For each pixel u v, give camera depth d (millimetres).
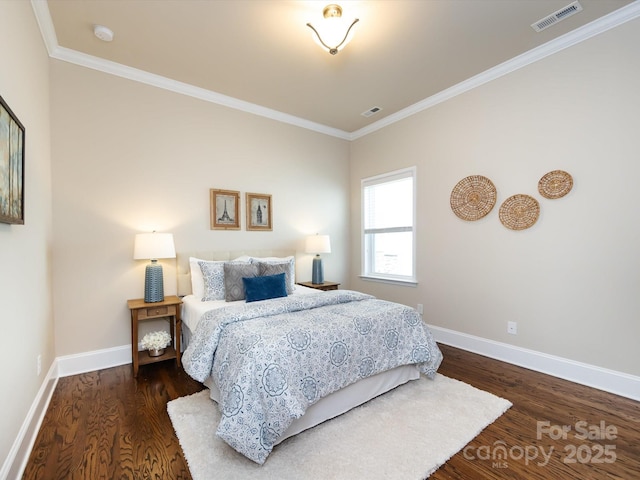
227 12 2174
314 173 4320
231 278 2936
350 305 2529
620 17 2219
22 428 1636
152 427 1879
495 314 3004
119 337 2879
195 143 3322
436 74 3029
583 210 2436
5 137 1401
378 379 2242
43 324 2180
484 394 2271
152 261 2926
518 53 2699
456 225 3326
